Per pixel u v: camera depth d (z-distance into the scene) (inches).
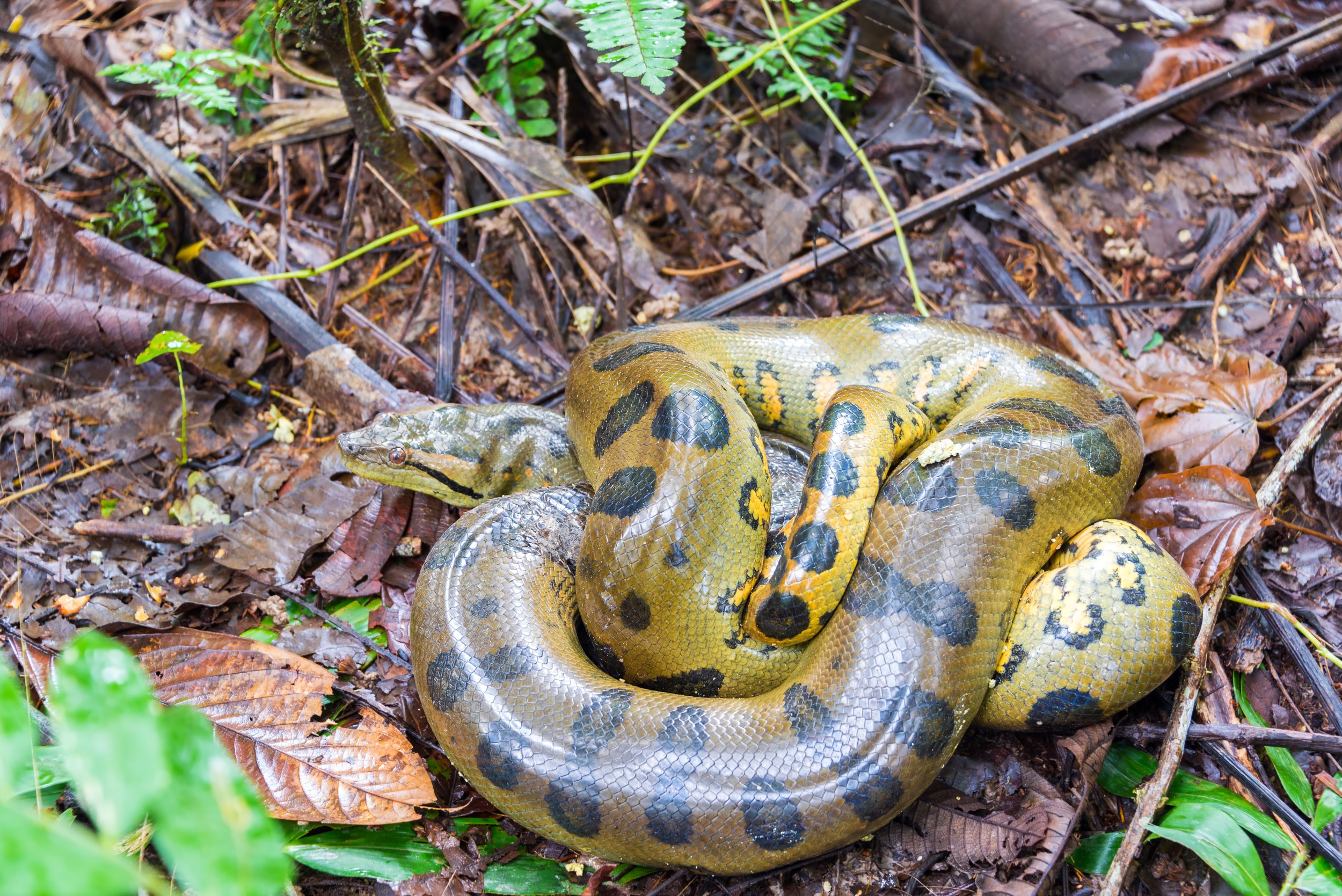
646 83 57.4
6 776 40.1
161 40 68.2
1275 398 60.7
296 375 64.6
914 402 60.1
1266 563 59.4
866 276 66.9
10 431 61.1
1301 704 57.3
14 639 56.1
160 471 61.6
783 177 68.4
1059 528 55.4
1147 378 62.6
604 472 56.4
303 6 59.7
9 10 68.7
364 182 67.2
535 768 52.8
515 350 65.3
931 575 53.8
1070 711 54.6
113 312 62.5
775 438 60.1
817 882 53.8
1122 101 68.4
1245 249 66.4
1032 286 66.4
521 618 55.4
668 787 52.3
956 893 53.6
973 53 70.9
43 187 65.7
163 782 39.3
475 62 68.7
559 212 65.9
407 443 60.0
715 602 54.7
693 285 66.6
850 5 65.9
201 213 66.1
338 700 56.7
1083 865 54.3
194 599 58.2
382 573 59.8
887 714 52.7
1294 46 68.9
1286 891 52.8
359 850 53.6
